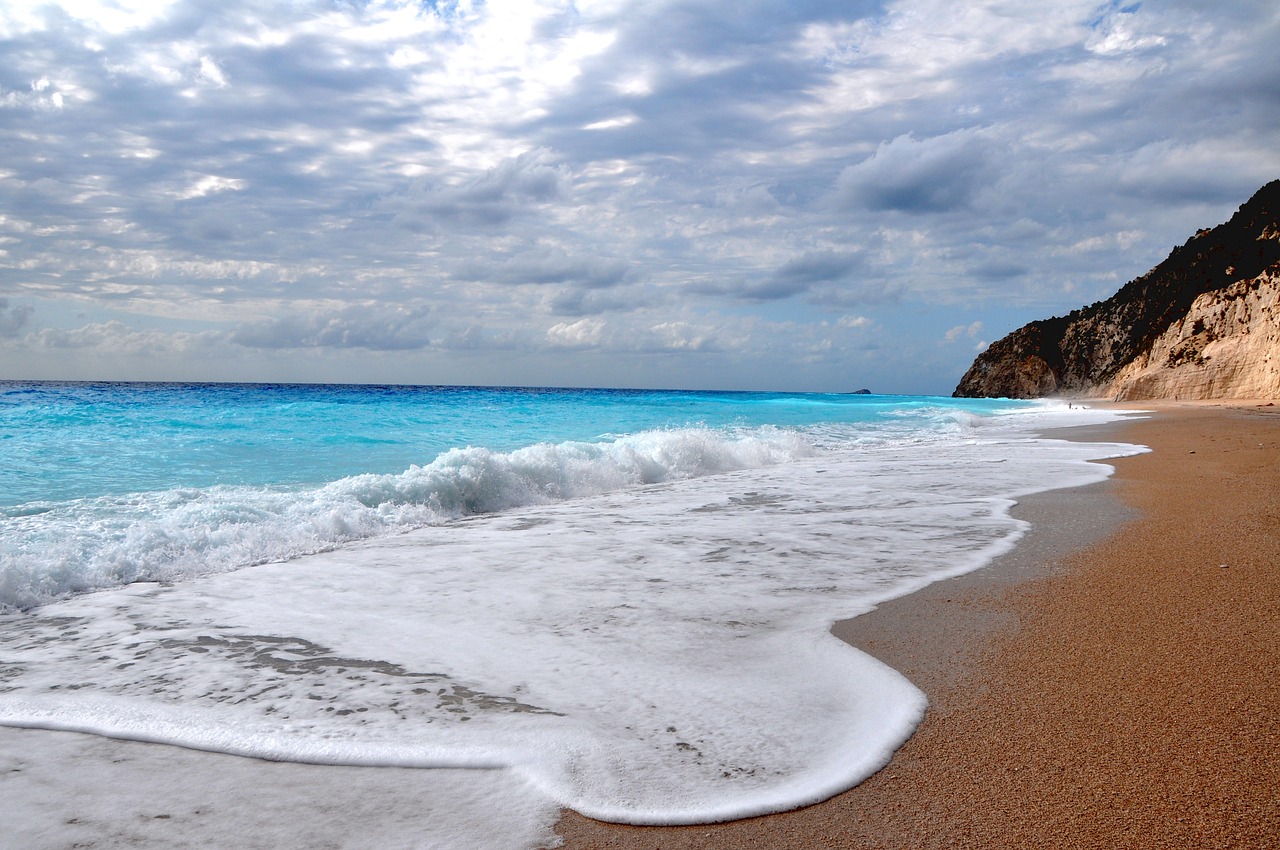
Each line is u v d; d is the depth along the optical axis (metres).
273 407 24.17
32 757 2.78
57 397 28.81
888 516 8.00
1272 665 3.46
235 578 5.50
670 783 2.56
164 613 4.64
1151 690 3.23
